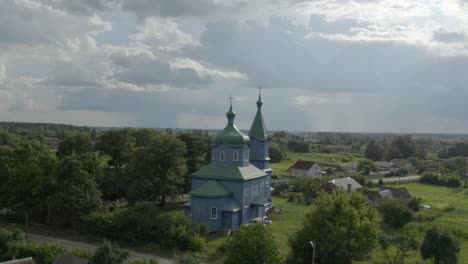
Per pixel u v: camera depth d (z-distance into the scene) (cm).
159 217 7125
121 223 7056
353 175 16075
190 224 6950
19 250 5772
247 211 8438
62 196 7531
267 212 9638
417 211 10544
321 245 5866
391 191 12112
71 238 7300
